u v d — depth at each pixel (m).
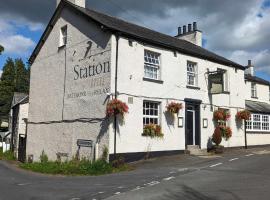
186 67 22.23
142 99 19.33
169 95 20.83
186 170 14.84
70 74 21.58
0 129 60.25
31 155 24.92
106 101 18.25
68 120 21.25
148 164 17.50
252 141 27.38
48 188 12.23
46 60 24.48
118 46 18.61
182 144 21.17
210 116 23.47
